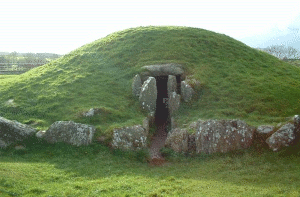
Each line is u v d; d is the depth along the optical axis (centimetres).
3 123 1853
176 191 1231
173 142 1878
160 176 1475
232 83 2425
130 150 1820
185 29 3331
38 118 2120
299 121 1739
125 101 2312
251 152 1734
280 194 1167
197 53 2848
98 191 1219
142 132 1930
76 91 2414
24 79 2814
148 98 2297
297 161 1570
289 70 2875
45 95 2400
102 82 2541
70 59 3041
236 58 2852
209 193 1203
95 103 2231
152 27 3488
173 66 2606
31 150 1808
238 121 1858
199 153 1797
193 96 2311
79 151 1767
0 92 2567
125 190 1243
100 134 1880
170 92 2400
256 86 2353
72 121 1905
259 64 2847
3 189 1134
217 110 2119
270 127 1808
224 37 3306
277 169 1502
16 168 1403
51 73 2828
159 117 2436
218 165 1623
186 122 2050
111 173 1491
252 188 1252
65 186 1263
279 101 2175
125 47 3025
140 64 2711
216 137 1809
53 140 1855
